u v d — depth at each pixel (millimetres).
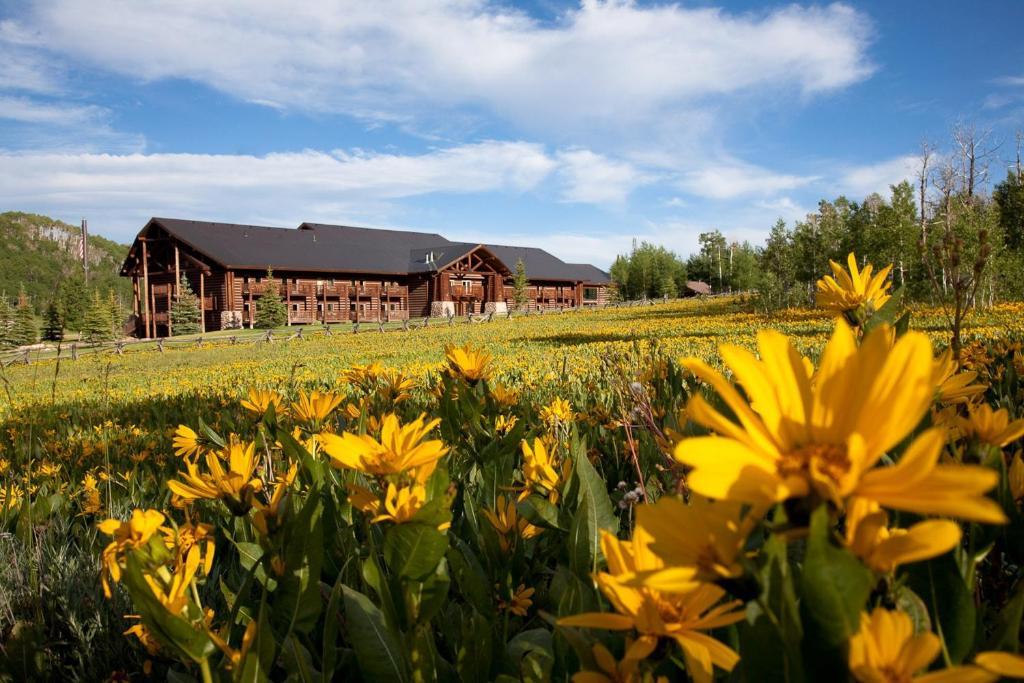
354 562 1232
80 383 15234
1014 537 942
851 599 432
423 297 58094
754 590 501
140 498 3039
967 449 979
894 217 27500
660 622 563
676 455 444
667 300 58188
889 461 856
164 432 5730
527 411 2971
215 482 1058
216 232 53031
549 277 65938
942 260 1343
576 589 952
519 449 2170
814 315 24109
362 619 908
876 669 435
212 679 879
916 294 15000
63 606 1859
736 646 739
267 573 1003
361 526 1527
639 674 634
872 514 439
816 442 465
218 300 49969
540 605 1353
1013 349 3328
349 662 1095
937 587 677
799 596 509
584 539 1036
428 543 859
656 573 465
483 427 2164
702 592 579
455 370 2223
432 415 3590
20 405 9953
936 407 1118
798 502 456
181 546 988
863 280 1126
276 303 48125
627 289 86688
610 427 2744
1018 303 17281
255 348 28234
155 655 1159
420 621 885
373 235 63969
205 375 14836
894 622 441
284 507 998
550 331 25547
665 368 2992
